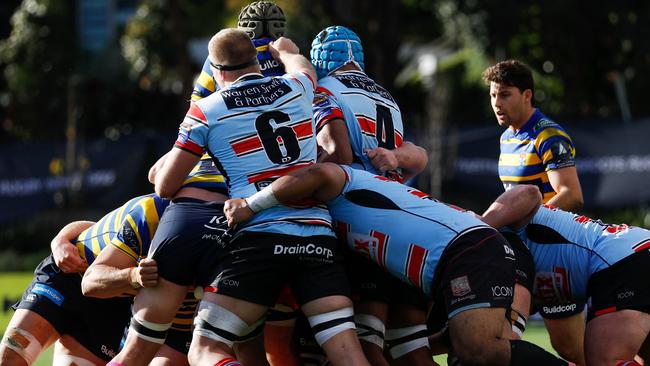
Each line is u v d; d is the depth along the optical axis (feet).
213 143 59.67
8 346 66.95
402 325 64.34
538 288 67.82
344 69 68.13
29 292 68.69
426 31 334.03
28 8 289.53
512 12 254.88
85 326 68.85
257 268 58.29
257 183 59.31
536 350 57.88
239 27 67.92
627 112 249.75
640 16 250.57
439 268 59.31
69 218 214.69
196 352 58.39
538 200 64.18
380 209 60.75
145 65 297.12
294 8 259.39
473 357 57.52
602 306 64.54
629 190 191.62
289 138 60.18
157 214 64.54
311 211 59.77
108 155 211.82
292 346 68.39
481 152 197.57
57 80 290.15
